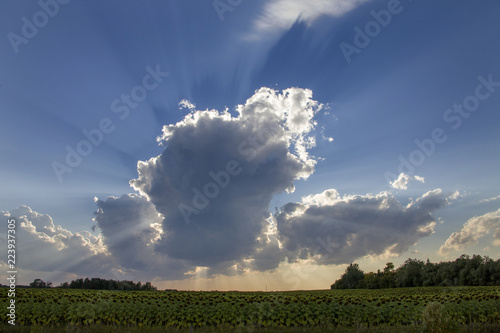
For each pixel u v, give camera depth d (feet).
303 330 60.85
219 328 62.75
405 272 289.53
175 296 100.53
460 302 77.36
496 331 60.95
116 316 68.85
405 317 68.95
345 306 68.85
